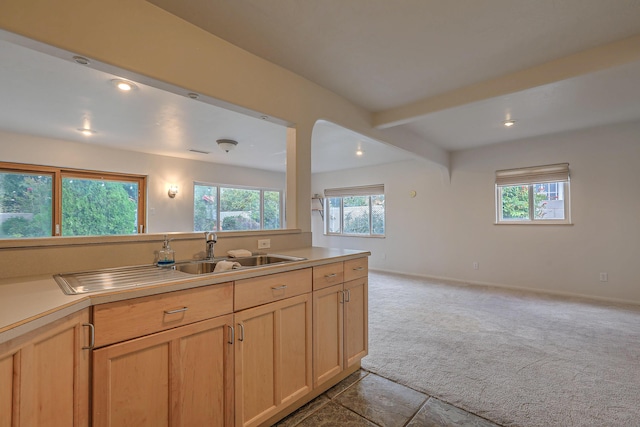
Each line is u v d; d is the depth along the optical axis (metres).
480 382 2.04
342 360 2.02
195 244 1.90
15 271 1.30
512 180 4.64
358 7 1.69
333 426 1.63
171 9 1.67
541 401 1.82
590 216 4.05
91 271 1.44
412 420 1.67
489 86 2.58
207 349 1.31
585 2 1.66
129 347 1.09
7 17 1.22
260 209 7.31
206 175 6.10
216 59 1.92
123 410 1.07
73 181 4.57
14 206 4.11
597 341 2.67
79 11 1.39
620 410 1.73
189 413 1.25
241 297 1.44
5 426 0.75
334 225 7.30
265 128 3.81
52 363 0.88
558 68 2.26
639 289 3.75
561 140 4.23
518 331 2.93
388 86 2.68
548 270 4.38
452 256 5.34
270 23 1.81
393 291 4.55
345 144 4.60
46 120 3.47
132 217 5.18
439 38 1.99
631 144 3.78
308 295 1.79
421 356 2.43
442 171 5.35
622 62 2.03
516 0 1.65
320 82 2.60
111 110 3.14
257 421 1.50
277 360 1.60
